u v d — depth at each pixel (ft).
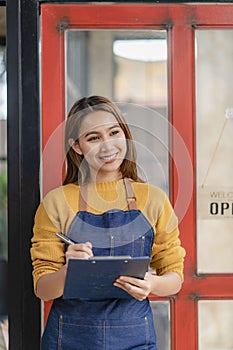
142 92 9.06
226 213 9.02
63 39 8.93
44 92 8.89
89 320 7.38
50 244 7.57
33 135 8.84
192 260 8.95
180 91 9.04
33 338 8.73
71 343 7.40
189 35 9.04
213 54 9.07
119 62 9.05
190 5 9.01
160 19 9.00
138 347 7.42
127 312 7.41
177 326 8.90
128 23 8.98
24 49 8.86
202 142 9.05
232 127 9.07
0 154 13.46
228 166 9.06
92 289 7.16
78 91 8.98
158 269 7.91
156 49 9.05
